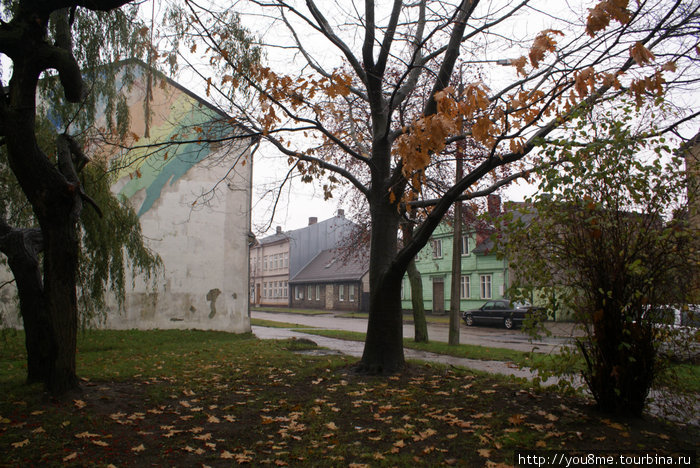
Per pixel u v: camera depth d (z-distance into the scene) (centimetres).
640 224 520
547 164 552
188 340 1438
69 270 638
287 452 449
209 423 541
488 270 3247
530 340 591
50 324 622
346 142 1083
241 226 1731
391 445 468
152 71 866
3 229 651
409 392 681
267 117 741
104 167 991
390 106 751
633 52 399
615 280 524
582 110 526
